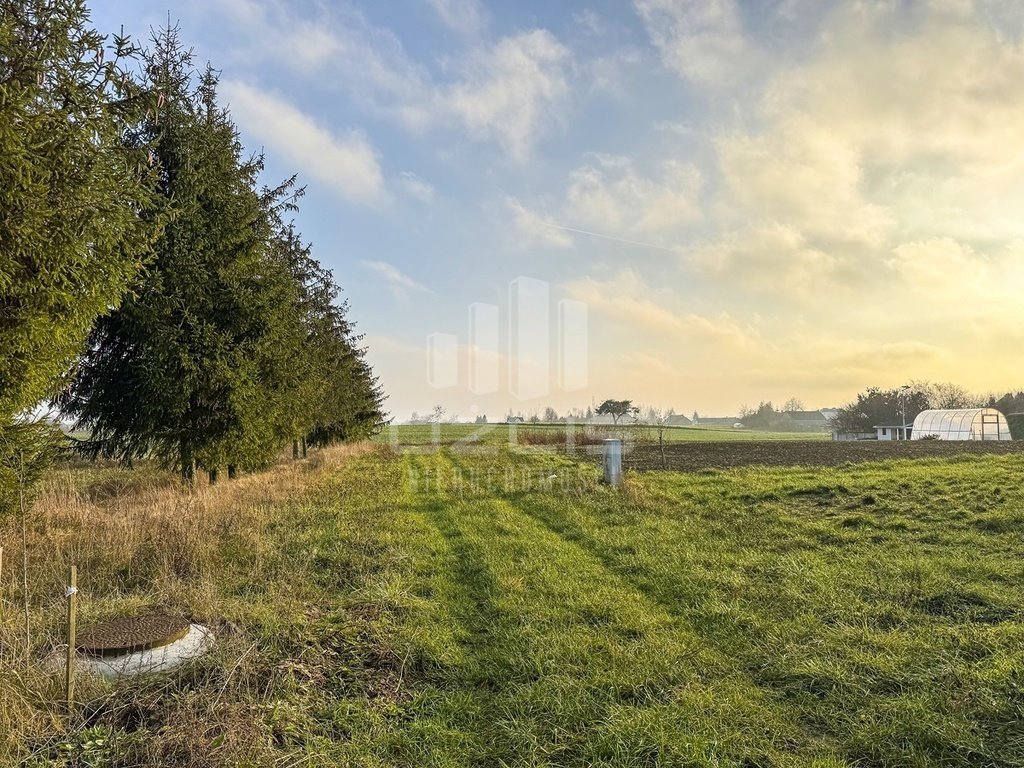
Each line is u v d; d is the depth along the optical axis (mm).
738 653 4703
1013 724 3553
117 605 5387
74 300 5504
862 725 3600
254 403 12109
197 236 11219
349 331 25188
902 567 6707
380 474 17578
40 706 3562
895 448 26250
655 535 8695
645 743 3426
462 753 3402
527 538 8859
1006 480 12500
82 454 11422
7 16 4852
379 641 4887
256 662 4219
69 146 5039
